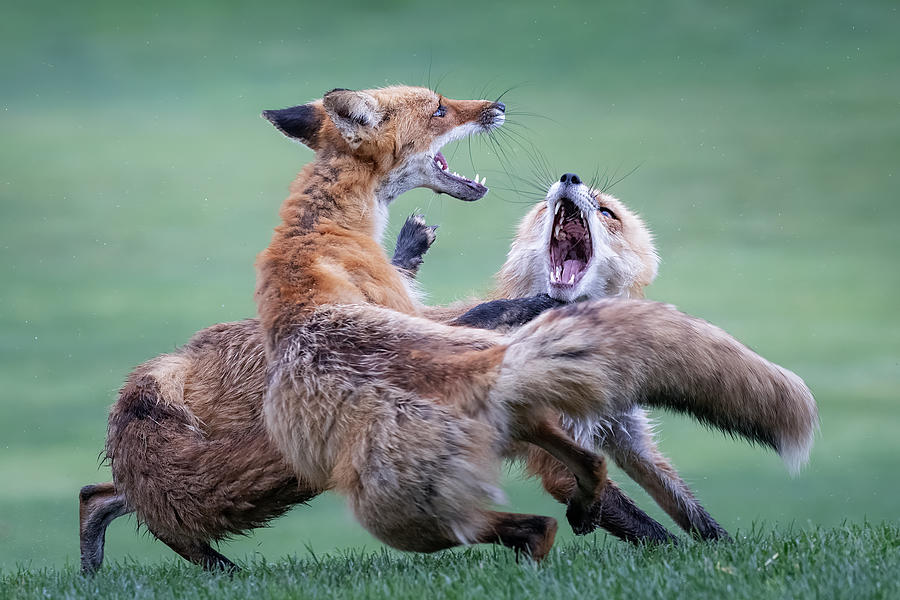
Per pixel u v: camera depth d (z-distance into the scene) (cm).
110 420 809
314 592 618
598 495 684
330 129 856
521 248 934
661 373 626
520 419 639
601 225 898
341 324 694
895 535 705
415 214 991
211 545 817
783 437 645
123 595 658
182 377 823
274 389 697
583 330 624
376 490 631
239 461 740
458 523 625
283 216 803
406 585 618
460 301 931
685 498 825
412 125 890
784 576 593
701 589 571
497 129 1043
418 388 639
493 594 581
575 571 621
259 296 748
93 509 849
